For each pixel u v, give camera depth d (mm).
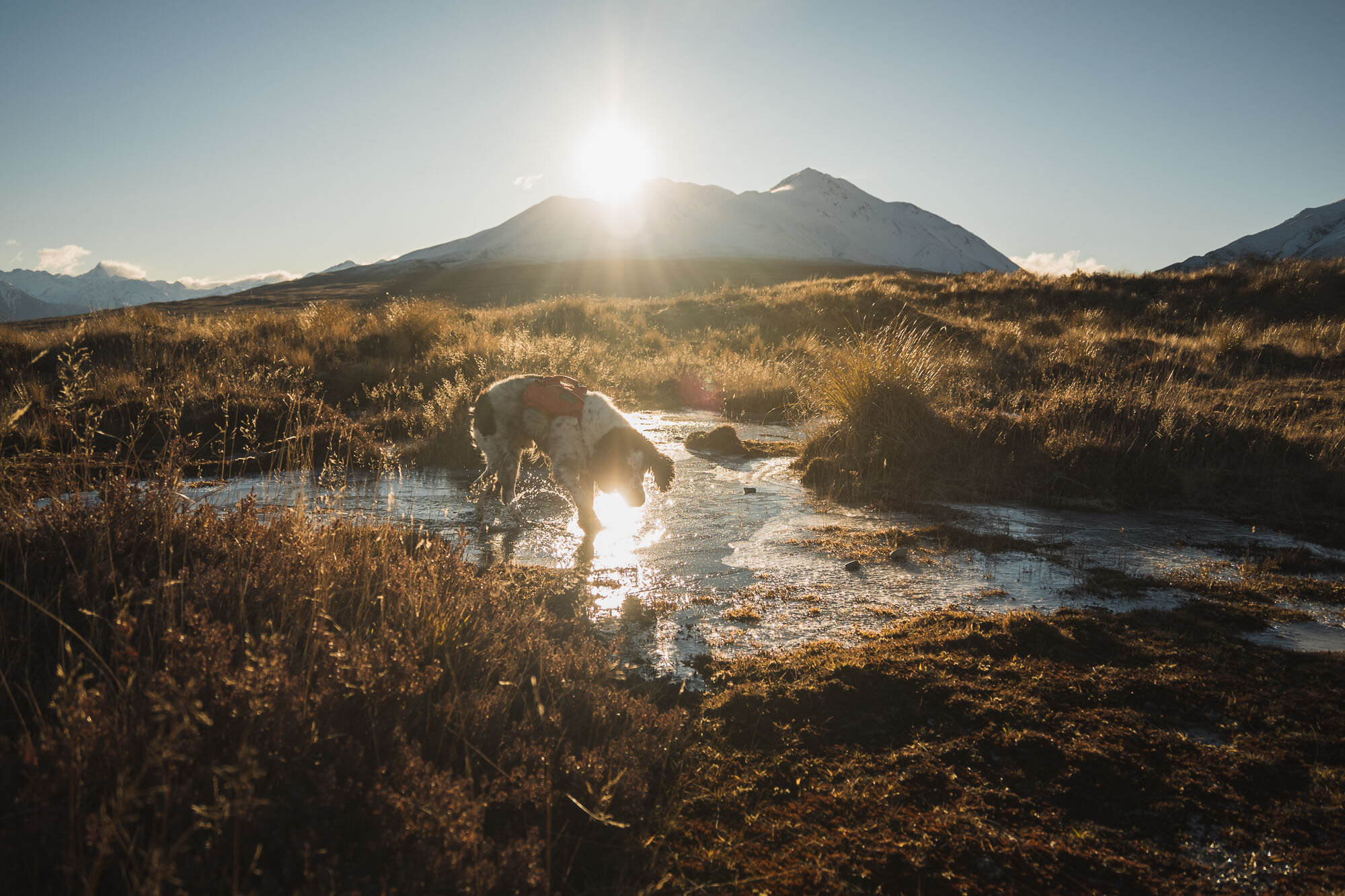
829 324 20875
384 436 9609
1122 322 19781
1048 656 4004
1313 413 9867
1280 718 3381
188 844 2086
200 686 2662
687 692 3693
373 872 2199
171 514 4379
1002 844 2635
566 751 2949
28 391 9578
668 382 14609
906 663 3904
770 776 3043
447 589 4125
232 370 12156
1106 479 7574
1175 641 4172
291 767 2494
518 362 13539
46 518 4168
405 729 2848
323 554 4207
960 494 7512
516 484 7039
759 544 6039
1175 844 2635
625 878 2455
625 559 5656
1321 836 2662
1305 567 5418
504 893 2264
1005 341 17203
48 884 1970
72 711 2357
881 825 2744
